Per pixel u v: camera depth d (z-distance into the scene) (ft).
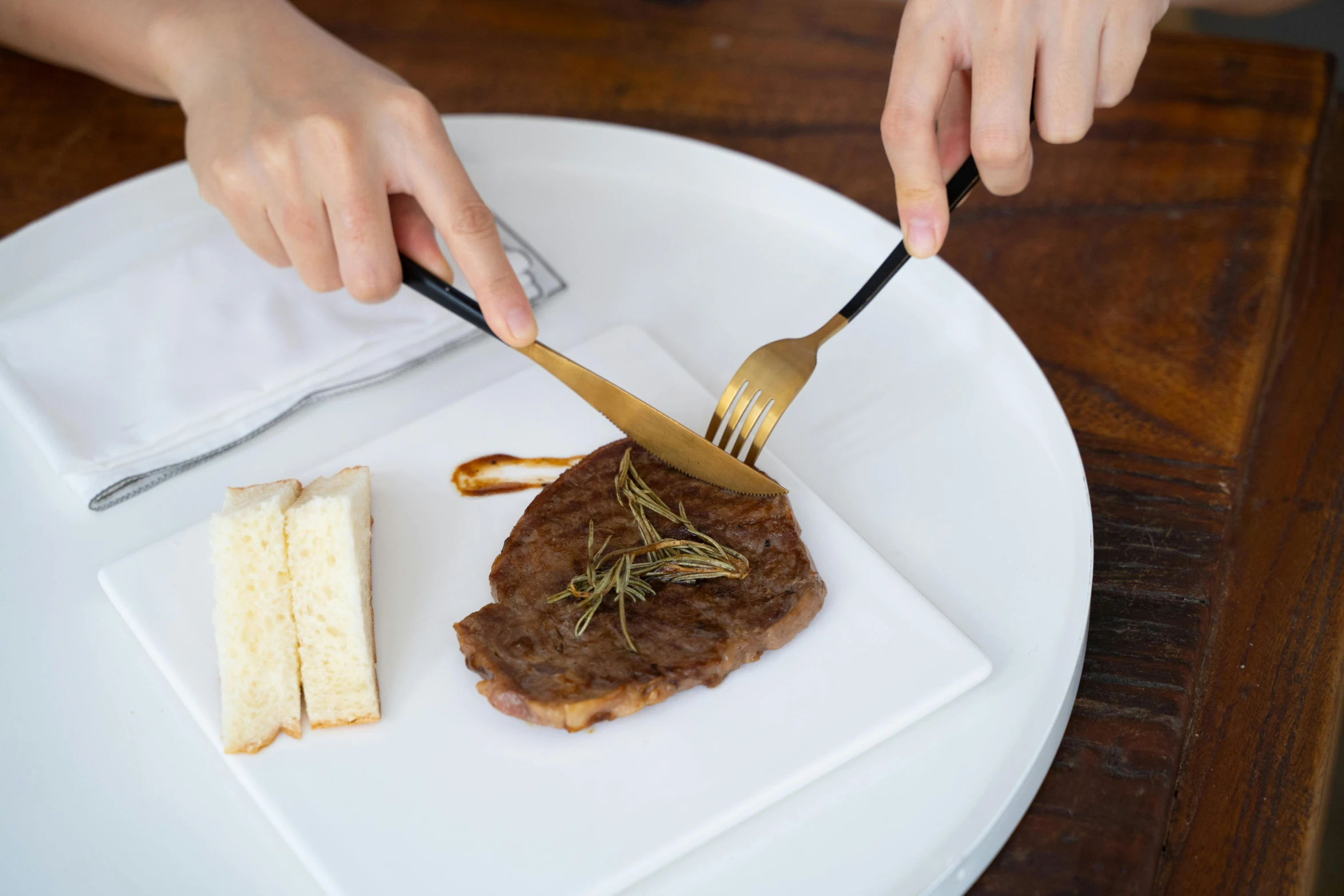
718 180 3.02
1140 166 3.09
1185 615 2.48
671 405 2.65
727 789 2.26
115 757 2.32
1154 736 2.36
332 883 2.20
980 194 3.07
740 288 2.87
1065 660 2.36
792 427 2.66
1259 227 2.97
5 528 2.54
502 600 2.37
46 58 3.15
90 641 2.43
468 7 3.44
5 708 2.36
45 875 2.22
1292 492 2.66
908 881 2.19
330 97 2.60
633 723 2.32
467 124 3.08
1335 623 2.50
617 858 2.21
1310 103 3.18
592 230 2.96
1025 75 2.45
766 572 2.39
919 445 2.63
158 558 2.46
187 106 2.77
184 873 2.23
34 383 2.62
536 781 2.27
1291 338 2.89
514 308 2.47
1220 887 2.29
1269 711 2.42
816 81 3.28
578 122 3.08
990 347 2.74
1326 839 3.14
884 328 2.80
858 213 2.94
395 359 2.72
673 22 3.42
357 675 2.33
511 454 2.60
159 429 2.58
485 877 2.20
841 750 2.29
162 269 2.75
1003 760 2.29
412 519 2.52
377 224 2.56
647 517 2.44
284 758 2.29
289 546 2.35
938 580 2.47
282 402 2.66
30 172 3.09
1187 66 3.26
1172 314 2.85
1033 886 2.24
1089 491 2.61
